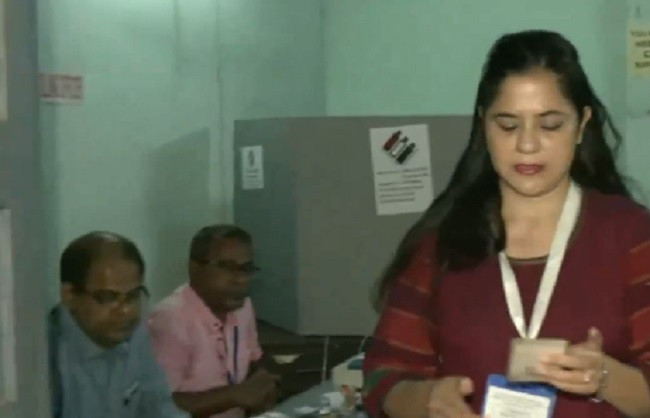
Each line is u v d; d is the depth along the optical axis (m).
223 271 2.26
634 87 2.95
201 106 2.77
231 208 2.89
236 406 2.19
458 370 1.23
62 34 2.22
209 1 2.78
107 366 1.84
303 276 2.60
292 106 3.22
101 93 2.37
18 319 1.21
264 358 2.46
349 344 2.52
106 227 2.39
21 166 1.21
